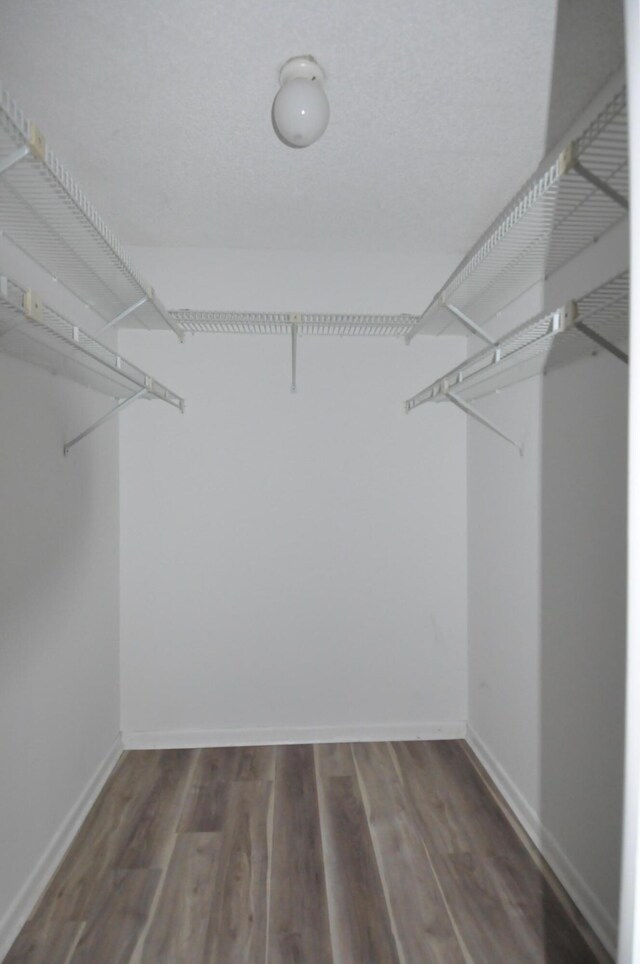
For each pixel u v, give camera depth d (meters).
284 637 2.50
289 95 1.28
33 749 1.59
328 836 1.83
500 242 1.37
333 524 2.51
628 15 0.51
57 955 1.38
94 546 2.12
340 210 2.10
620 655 1.37
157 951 1.40
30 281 1.60
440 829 1.87
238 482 2.48
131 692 2.45
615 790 1.39
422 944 1.42
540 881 1.64
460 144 1.67
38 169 1.02
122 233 2.30
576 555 1.58
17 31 1.23
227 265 2.46
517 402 1.99
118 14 1.19
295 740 2.49
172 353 2.46
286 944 1.42
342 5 1.16
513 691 2.02
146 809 1.98
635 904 0.52
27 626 1.56
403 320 2.16
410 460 2.53
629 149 0.51
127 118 1.54
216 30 1.23
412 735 2.53
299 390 2.50
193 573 2.47
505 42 1.26
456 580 2.55
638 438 0.51
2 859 1.41
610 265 1.40
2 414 1.43
